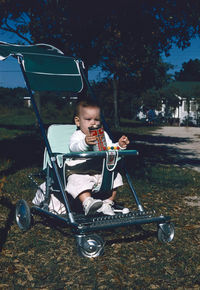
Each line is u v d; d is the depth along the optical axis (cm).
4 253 388
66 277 339
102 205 389
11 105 4203
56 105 4069
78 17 1093
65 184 402
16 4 1251
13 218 504
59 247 408
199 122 4306
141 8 1155
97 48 1206
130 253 394
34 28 1270
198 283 334
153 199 661
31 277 338
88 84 513
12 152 1234
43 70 497
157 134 2612
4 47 493
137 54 1349
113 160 375
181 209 598
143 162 1139
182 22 1248
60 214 405
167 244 421
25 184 714
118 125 3116
